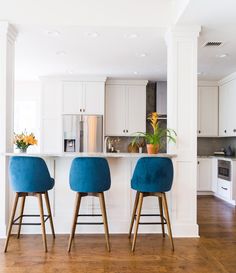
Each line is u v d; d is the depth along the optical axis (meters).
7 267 2.36
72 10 3.15
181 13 2.81
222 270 2.32
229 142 6.04
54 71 5.35
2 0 3.11
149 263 2.45
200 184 5.71
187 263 2.45
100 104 5.75
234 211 4.39
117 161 3.29
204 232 3.33
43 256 2.58
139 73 5.47
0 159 3.11
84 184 2.65
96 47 3.89
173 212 3.17
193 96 3.21
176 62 3.19
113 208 3.29
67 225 3.25
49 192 3.26
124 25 3.17
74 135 5.65
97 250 2.73
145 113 5.99
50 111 5.80
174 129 3.20
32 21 3.12
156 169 2.66
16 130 6.35
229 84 5.45
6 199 3.14
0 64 3.11
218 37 3.44
